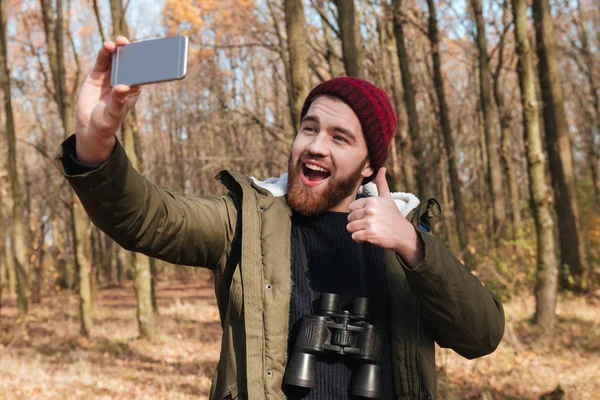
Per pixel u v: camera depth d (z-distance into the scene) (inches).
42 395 294.4
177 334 501.7
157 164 1248.8
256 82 908.6
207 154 931.3
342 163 72.5
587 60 890.1
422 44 772.0
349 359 70.7
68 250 1029.2
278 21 598.9
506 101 990.4
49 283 808.3
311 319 68.3
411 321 72.7
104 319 644.1
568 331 393.7
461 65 1063.6
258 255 69.4
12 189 536.7
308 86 237.1
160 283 1268.5
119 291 1123.9
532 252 510.9
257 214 71.0
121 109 56.2
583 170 1034.7
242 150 773.9
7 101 537.6
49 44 532.4
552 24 540.4
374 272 75.5
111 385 317.4
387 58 595.5
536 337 379.9
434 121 844.6
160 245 66.8
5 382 322.7
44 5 534.3
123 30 418.9
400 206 79.7
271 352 67.0
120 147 60.1
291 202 72.9
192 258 70.9
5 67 537.6
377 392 68.3
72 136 59.6
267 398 65.5
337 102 73.2
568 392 265.3
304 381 66.6
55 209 920.3
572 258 557.6
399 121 484.1
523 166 1165.1
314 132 73.4
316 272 74.0
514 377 293.3
